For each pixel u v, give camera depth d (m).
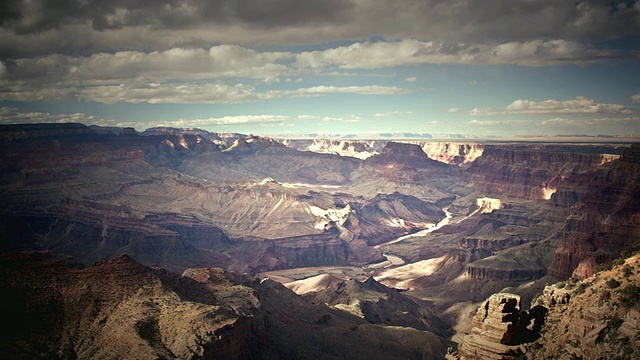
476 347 124.94
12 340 132.25
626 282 119.06
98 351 133.38
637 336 106.69
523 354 121.50
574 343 115.62
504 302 127.19
